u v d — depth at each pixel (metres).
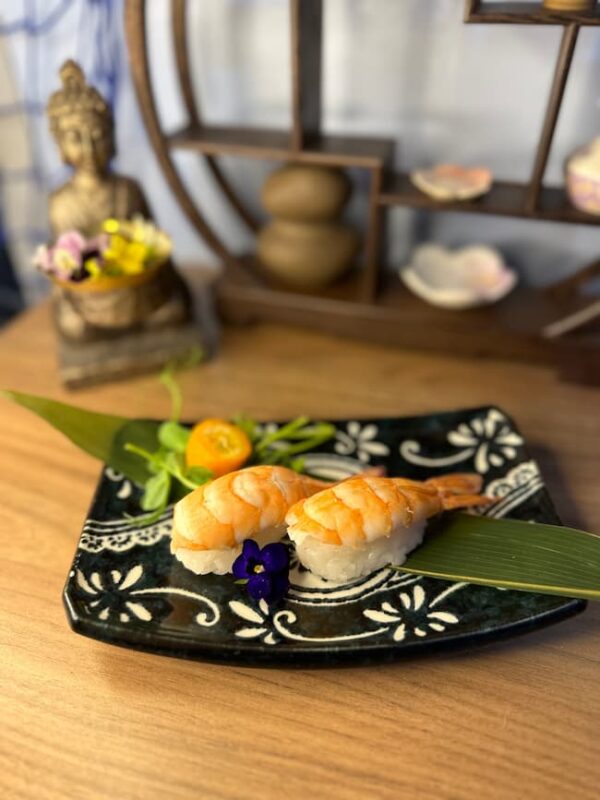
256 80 0.42
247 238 0.49
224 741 0.22
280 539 0.27
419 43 0.38
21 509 0.31
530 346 0.38
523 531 0.27
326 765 0.21
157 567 0.26
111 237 0.35
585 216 0.33
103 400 0.37
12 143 0.48
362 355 0.41
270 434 0.33
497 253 0.42
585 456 0.33
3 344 0.42
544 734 0.22
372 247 0.38
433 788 0.21
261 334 0.43
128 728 0.22
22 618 0.26
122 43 0.42
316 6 0.34
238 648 0.23
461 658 0.24
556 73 0.30
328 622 0.24
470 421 0.33
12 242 0.53
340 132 0.42
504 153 0.40
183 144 0.37
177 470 0.29
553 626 0.26
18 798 0.21
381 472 0.30
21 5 0.42
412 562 0.26
